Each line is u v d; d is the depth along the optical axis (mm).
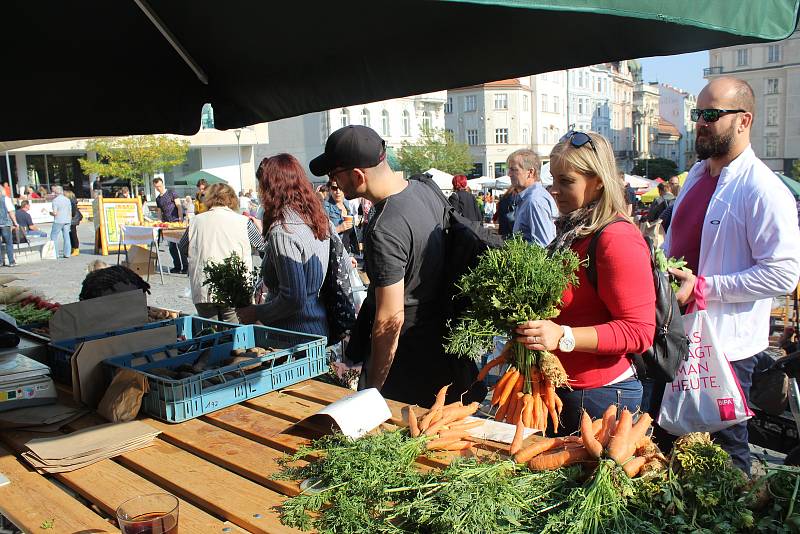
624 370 2309
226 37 3090
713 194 2855
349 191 2660
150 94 3455
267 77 3338
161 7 2916
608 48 2445
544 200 4777
